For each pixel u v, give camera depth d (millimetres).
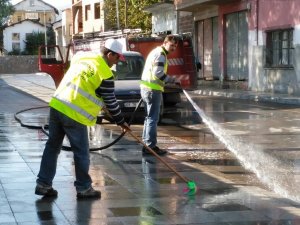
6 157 9492
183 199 6719
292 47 24141
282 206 6438
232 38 29922
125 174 8219
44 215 6012
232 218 5926
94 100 6789
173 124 15211
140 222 5758
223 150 10672
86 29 63375
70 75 6816
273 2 25266
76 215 6012
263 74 26359
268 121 15617
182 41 21703
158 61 9617
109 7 46781
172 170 7723
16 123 14719
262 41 26359
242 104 21312
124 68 16375
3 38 90062
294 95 23281
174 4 35500
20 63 72188
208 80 32281
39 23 90500
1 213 6082
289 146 11234
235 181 7852
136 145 11023
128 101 14891
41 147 10609
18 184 7445
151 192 7074
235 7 29016
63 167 8562
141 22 42500
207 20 33188
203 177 8062
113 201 6617
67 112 6676
